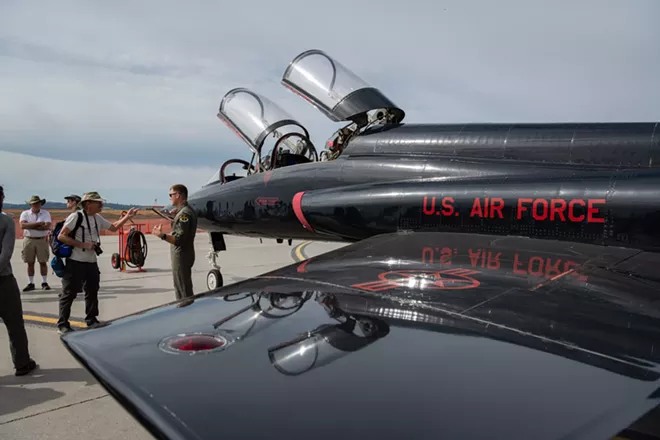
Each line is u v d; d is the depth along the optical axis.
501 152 4.68
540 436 1.12
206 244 21.12
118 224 5.70
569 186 3.88
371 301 2.12
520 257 3.22
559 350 1.66
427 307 2.07
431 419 1.15
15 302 4.14
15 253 15.87
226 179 7.21
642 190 3.57
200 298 2.15
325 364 1.43
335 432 1.08
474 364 1.48
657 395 1.39
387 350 1.55
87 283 5.45
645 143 4.14
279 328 1.72
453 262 3.04
